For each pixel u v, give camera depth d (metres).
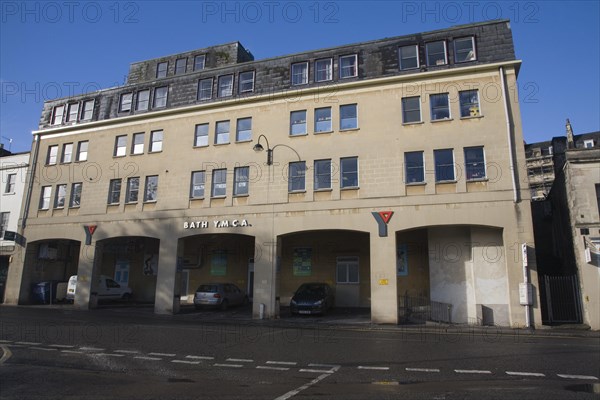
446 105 20.89
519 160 19.11
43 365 9.21
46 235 27.56
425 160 20.31
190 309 25.38
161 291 23.44
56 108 29.98
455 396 7.00
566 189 19.52
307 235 26.47
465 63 20.88
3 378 7.96
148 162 25.84
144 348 11.63
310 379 8.27
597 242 17.66
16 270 27.84
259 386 7.67
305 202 21.77
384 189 20.58
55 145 29.22
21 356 10.16
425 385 7.79
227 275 28.31
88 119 28.59
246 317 21.38
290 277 26.28
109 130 27.59
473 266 19.38
